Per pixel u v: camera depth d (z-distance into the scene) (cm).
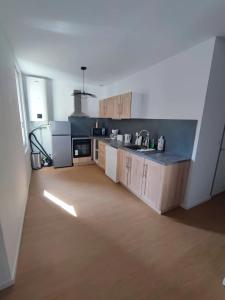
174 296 133
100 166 455
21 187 229
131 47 229
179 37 200
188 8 146
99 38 204
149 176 258
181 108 252
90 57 269
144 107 332
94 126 534
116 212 248
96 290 135
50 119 468
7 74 199
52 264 157
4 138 157
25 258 163
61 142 448
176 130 268
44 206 259
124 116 352
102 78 408
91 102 515
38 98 432
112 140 428
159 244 187
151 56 260
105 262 162
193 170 246
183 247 183
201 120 226
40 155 457
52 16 160
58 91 464
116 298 130
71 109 493
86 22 170
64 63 302
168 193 242
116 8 147
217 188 301
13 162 192
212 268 158
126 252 174
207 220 233
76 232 203
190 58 230
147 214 244
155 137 316
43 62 298
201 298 131
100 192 312
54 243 184
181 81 247
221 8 144
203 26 175
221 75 221
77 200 280
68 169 444
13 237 159
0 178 135
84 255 169
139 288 138
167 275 150
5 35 196
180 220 232
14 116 221
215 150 262
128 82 388
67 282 141
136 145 348
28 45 227
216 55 206
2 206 134
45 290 134
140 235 201
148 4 141
